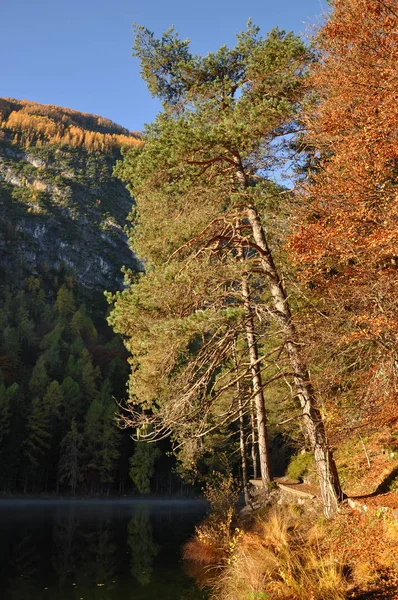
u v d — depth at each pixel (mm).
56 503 59656
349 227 9953
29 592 11602
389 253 9461
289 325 11453
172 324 10867
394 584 7348
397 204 9586
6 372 89438
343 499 11289
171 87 14703
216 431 28438
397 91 10164
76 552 17984
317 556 9062
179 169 12562
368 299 10000
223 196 13133
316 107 11930
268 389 22578
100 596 11133
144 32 14398
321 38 12766
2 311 127625
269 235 13305
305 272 11078
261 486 18828
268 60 12812
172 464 78188
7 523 30109
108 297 12695
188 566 14195
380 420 10969
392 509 9461
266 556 9320
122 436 79562
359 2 11523
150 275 12602
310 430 11555
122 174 13523
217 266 12125
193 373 12148
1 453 66625
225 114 12477
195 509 50281
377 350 10453
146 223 13734
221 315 10703
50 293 190750
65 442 72250
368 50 11477
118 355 117312
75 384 81438
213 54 14117
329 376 10945
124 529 27578
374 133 10133
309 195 11945
